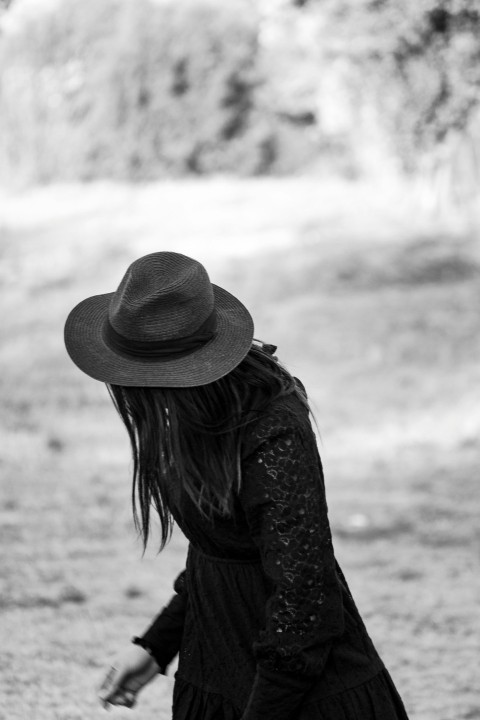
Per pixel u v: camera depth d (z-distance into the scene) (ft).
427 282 71.46
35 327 68.39
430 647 20.92
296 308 67.00
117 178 124.26
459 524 33.42
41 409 53.57
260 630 8.46
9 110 120.47
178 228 87.25
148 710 16.76
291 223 85.40
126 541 30.81
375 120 91.15
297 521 8.11
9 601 23.65
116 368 8.33
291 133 138.00
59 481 39.24
